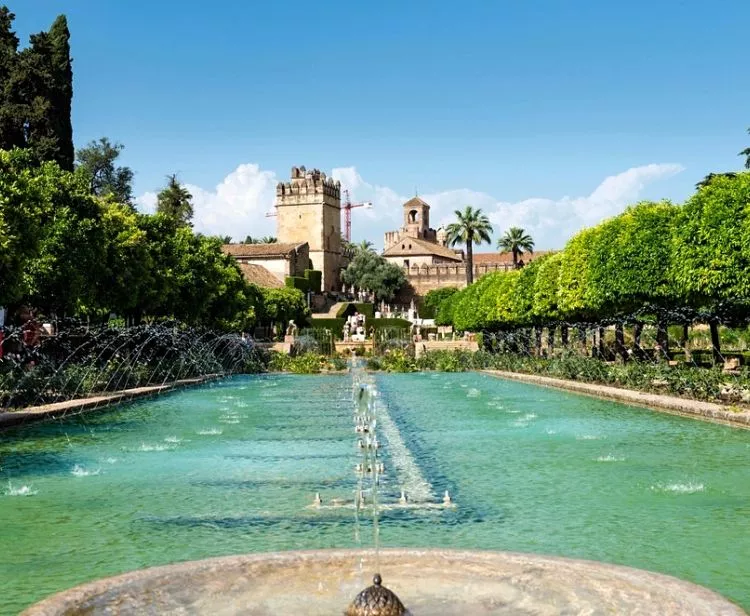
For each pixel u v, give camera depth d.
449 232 89.62
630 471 11.29
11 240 19.64
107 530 8.13
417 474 11.25
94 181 71.12
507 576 5.34
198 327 44.25
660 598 4.79
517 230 93.25
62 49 43.09
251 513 8.85
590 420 17.89
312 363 44.19
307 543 7.58
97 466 12.18
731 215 22.48
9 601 6.00
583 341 42.09
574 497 9.56
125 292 29.86
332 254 107.81
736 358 29.23
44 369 22.19
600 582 5.16
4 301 20.67
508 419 18.55
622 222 29.58
